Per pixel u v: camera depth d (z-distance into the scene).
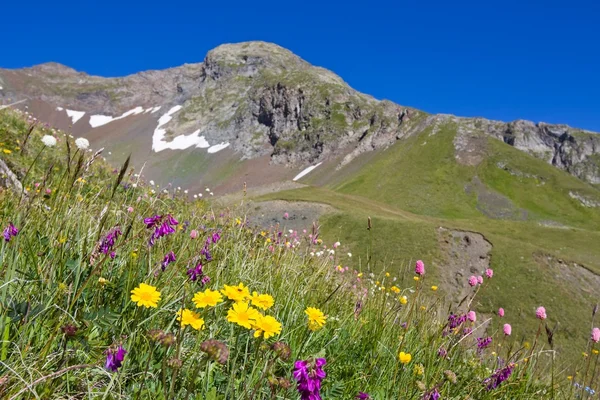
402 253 66.38
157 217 2.99
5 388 1.84
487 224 97.06
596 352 4.63
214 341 1.77
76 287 2.49
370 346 3.78
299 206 86.62
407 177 194.62
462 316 4.44
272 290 3.99
